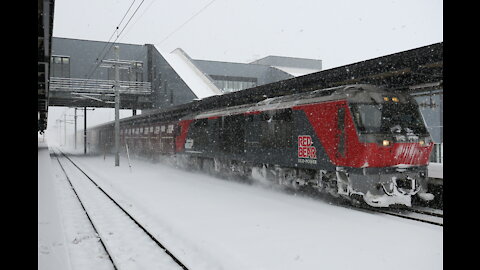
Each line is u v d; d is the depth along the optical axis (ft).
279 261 18.44
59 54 120.16
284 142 38.96
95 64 123.95
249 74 173.47
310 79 39.52
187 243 22.00
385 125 30.78
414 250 19.95
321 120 33.63
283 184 40.09
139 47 129.59
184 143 66.64
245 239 22.09
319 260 18.56
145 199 35.96
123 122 126.31
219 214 28.94
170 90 122.93
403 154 30.35
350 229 24.34
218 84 167.22
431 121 69.46
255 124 44.27
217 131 53.78
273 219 27.22
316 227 24.86
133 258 19.88
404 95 32.78
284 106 38.86
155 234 23.79
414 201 32.83
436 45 26.58
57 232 21.63
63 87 111.24
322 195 37.47
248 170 47.06
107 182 52.39
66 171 72.18
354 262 18.28
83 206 33.96
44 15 31.73
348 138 30.58
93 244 22.79
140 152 104.27
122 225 27.12
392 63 30.40
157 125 88.28
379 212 29.99
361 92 30.99
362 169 29.58
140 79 128.47
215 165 54.85
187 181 50.90
